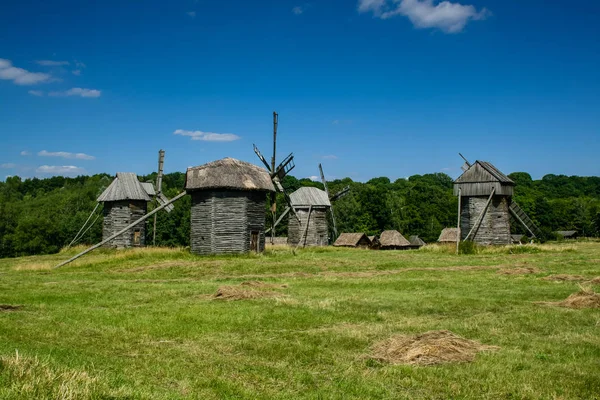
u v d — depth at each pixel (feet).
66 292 72.08
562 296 66.54
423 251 159.94
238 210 137.90
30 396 24.67
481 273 97.09
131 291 73.26
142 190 190.49
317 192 224.53
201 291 72.49
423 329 46.50
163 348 40.14
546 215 404.98
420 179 618.85
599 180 616.39
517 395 29.60
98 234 329.72
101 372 31.91
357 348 40.47
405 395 29.73
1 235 341.00
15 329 45.80
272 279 89.61
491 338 43.45
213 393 29.43
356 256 138.92
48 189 603.67
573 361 36.70
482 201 175.01
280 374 33.65
